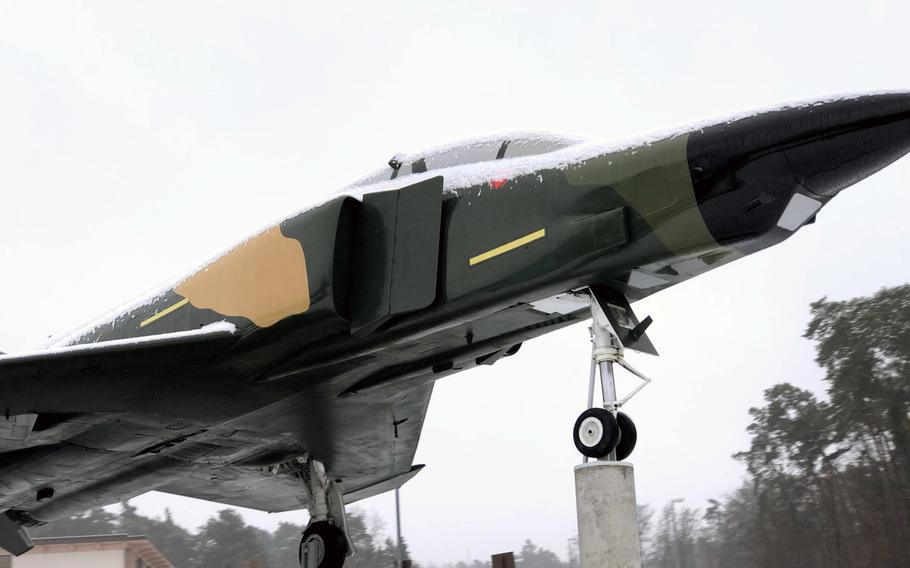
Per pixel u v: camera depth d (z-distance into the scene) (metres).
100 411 9.87
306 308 8.58
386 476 13.62
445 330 8.70
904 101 6.62
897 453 20.14
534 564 26.09
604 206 7.55
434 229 8.26
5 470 11.44
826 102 6.92
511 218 8.01
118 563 28.25
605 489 7.12
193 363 9.20
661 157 7.34
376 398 10.29
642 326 7.97
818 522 20.56
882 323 21.59
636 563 6.97
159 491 13.95
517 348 9.69
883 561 18.89
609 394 7.61
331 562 11.88
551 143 8.45
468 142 8.98
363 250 8.66
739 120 7.18
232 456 11.73
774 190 6.99
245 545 33.09
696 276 7.89
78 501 13.27
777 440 22.52
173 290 10.44
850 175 6.92
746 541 21.73
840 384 21.59
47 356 8.96
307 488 12.34
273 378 9.38
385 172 9.32
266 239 9.23
